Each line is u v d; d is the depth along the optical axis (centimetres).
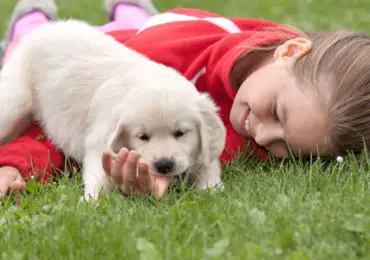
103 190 572
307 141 615
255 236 466
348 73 619
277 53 668
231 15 1452
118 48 662
